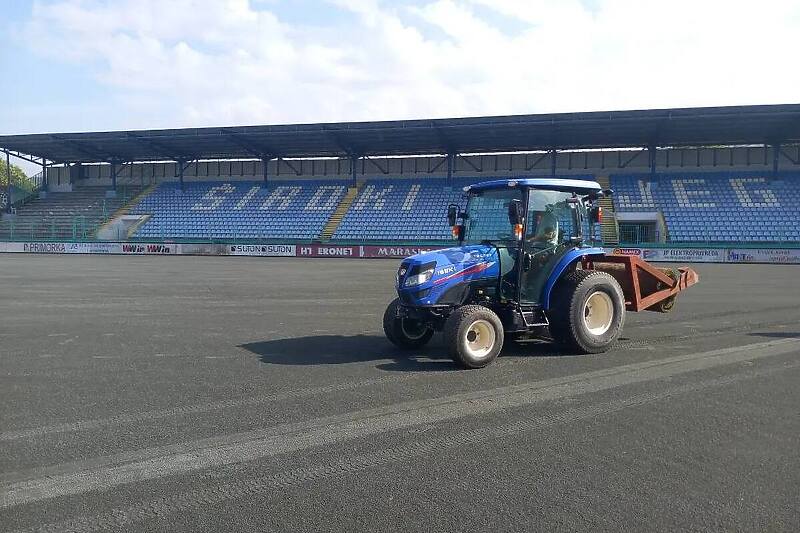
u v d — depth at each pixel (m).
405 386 6.79
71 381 7.03
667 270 10.65
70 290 17.98
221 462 4.58
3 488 4.14
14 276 23.33
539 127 36.16
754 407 5.98
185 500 3.95
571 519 3.68
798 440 5.05
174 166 50.66
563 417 5.65
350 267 29.70
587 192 9.09
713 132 36.06
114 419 5.61
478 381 7.02
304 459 4.63
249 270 27.31
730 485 4.17
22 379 7.12
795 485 4.18
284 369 7.64
